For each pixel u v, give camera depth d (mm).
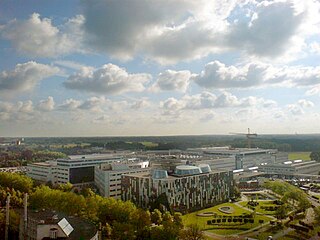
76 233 173125
